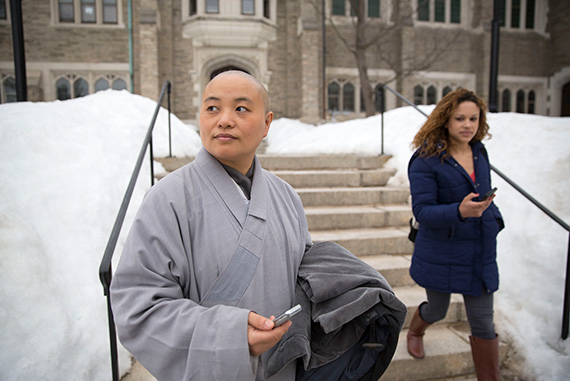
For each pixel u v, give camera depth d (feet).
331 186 13.85
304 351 3.12
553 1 53.11
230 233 3.03
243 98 3.07
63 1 43.50
